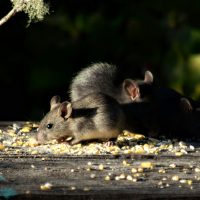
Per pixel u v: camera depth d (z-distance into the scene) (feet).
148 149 34.42
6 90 58.80
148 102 44.80
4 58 58.95
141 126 44.21
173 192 26.40
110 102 38.22
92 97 38.70
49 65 58.95
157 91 46.47
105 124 37.24
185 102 44.86
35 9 32.14
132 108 44.47
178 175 29.40
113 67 48.11
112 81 46.96
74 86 47.06
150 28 60.18
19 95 58.80
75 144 38.32
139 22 60.29
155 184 27.63
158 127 44.47
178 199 25.89
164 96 46.19
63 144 37.78
